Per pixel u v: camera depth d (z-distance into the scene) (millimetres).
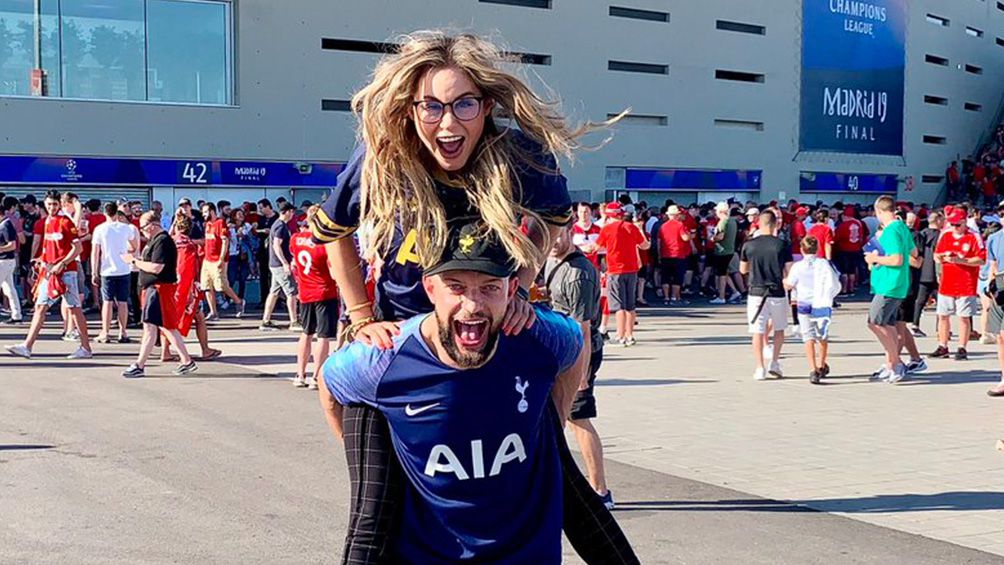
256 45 26828
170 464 7973
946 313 14688
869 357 14773
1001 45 47688
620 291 15836
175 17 25922
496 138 2975
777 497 7215
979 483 7625
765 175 36375
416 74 2906
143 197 25734
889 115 40219
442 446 2943
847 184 38844
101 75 25188
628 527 6480
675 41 33812
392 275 3080
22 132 24188
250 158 26859
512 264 2828
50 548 5930
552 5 31219
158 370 12789
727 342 16422
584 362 3213
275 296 17766
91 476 7586
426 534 3033
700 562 5809
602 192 32344
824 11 37562
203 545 6008
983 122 46094
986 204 41156
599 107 32250
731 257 23891
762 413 10438
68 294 13688
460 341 2830
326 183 27984
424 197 2896
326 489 7277
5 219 17250
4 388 11344
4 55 24141
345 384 2996
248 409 10266
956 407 10859
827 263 12422
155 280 12312
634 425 9773
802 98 37156
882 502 7094
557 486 3131
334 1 27750
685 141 34219
